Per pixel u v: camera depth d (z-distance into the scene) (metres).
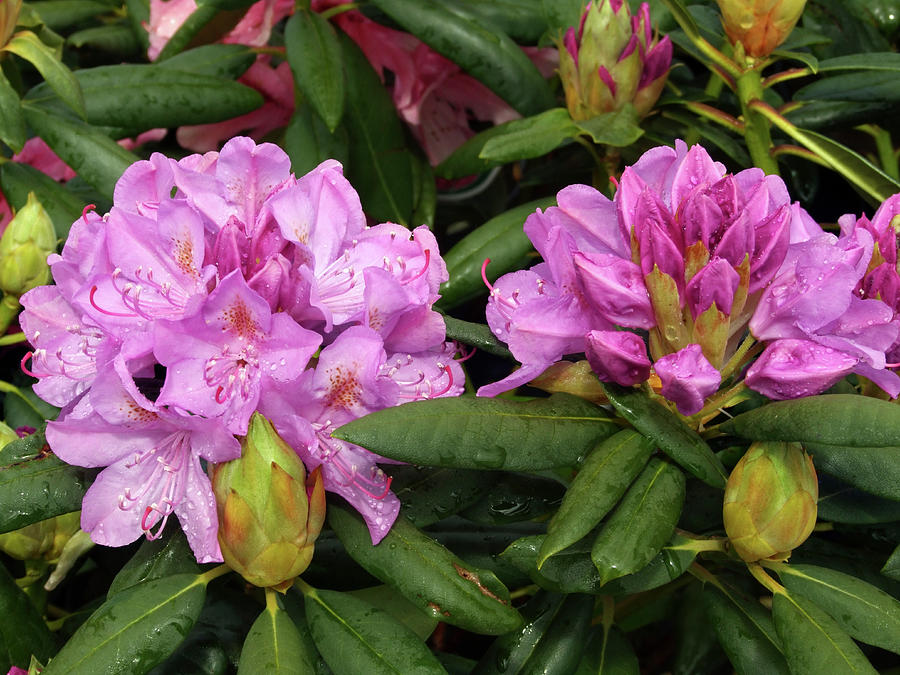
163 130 1.00
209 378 0.71
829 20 0.97
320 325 0.73
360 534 0.74
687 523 0.80
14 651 0.78
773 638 0.75
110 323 0.72
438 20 0.92
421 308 0.75
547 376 0.75
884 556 0.81
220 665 0.77
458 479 0.77
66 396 0.75
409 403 0.72
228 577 0.77
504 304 0.77
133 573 0.75
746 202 0.73
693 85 1.02
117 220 0.72
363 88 0.96
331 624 0.73
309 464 0.72
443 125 1.02
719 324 0.72
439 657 0.83
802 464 0.72
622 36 0.88
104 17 1.09
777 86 1.01
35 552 0.81
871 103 0.92
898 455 0.74
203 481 0.72
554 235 0.73
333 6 0.97
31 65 1.00
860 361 0.72
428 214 1.00
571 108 0.90
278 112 1.00
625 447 0.73
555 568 0.73
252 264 0.72
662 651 0.94
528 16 0.96
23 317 0.76
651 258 0.72
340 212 0.75
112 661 0.71
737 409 0.80
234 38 0.99
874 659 0.86
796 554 0.81
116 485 0.72
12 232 0.85
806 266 0.72
